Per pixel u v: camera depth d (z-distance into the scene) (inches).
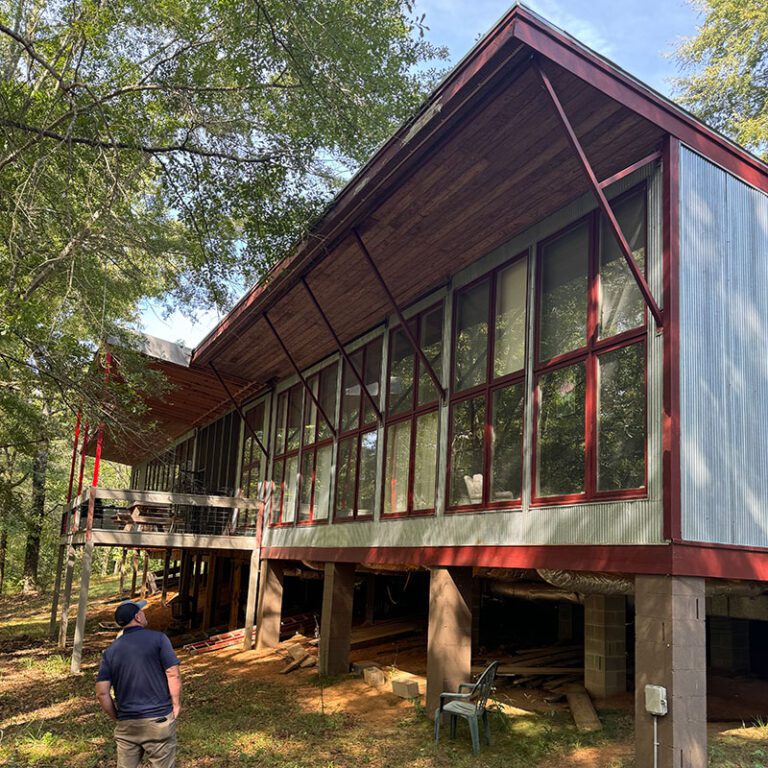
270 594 641.6
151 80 443.5
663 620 240.2
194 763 314.2
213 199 455.8
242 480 775.1
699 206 273.4
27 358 473.1
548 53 235.5
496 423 354.3
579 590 307.6
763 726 322.3
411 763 306.2
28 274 446.3
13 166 425.1
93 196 463.5
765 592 335.6
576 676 420.5
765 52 760.3
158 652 216.4
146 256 506.3
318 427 588.4
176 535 621.6
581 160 249.9
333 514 528.7
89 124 409.4
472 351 386.0
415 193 327.9
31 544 1407.5
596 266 302.7
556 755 303.1
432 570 387.2
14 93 403.5
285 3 382.3
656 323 260.8
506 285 365.7
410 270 414.0
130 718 209.0
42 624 941.2
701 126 278.2
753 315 285.7
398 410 456.8
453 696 330.3
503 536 333.1
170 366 705.6
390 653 545.0
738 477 264.2
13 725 387.9
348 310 488.4
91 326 516.1
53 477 1184.2
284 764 310.5
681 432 248.7
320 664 503.5
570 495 295.1
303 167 446.9
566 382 309.1
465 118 271.0
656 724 234.4
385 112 437.7
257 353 612.7
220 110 452.8
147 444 534.0
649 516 251.3
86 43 401.4
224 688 480.4
